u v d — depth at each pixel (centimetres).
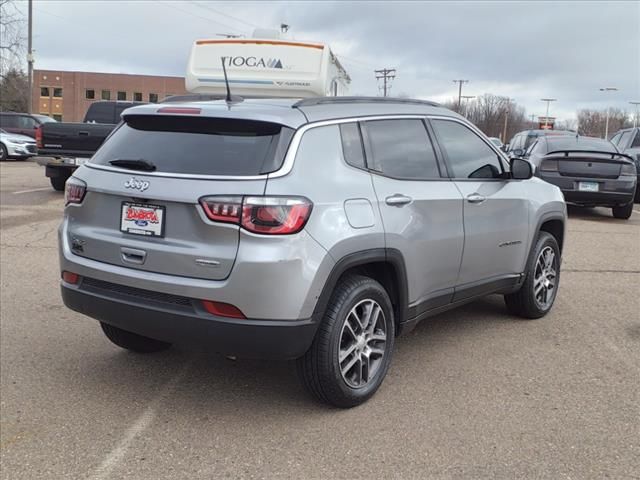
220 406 394
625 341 513
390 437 355
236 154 356
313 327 351
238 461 331
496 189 501
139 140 392
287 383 429
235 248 336
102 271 375
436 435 357
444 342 508
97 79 8381
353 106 412
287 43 880
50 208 1157
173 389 418
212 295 338
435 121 468
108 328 448
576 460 332
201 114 370
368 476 318
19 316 559
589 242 948
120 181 372
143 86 8444
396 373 444
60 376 437
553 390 417
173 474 319
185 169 358
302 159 357
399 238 398
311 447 345
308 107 386
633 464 329
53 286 654
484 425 369
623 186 1133
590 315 583
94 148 1286
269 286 334
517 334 528
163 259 353
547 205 560
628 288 682
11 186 1489
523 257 534
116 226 376
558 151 1147
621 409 391
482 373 445
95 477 317
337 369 370
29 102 3800
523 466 326
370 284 387
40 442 350
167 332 354
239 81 883
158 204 357
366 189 385
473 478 316
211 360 470
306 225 343
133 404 396
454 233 448
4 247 830
